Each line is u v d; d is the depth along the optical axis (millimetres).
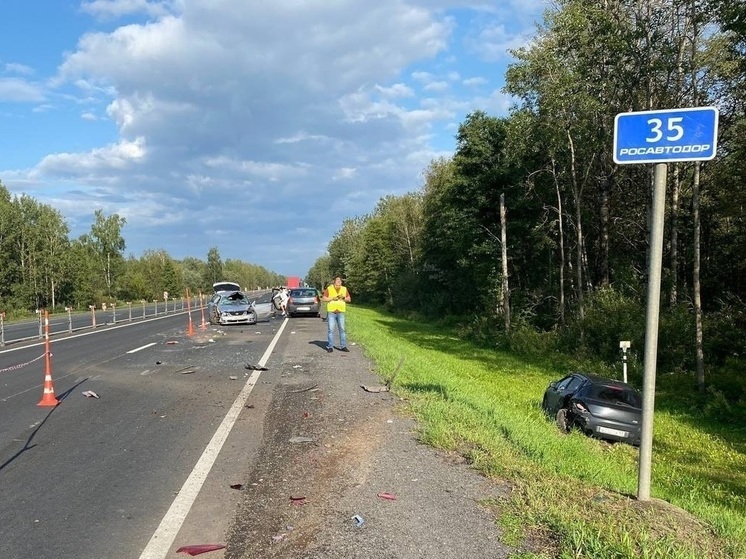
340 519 4480
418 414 8172
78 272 67875
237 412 8742
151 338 22047
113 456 6516
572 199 34781
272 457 6320
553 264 39250
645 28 23516
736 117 22719
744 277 27047
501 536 4086
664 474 10633
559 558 3707
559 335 30141
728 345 22234
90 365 14289
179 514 4762
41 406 9328
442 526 4281
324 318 33406
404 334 39906
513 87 26188
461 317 45594
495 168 37719
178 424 8031
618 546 3713
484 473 5500
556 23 24609
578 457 7906
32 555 4074
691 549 3803
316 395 9922
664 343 23094
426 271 53031
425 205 53000
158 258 111312
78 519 4715
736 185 23484
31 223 63312
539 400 17344
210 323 30375
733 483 10500
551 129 26688
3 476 5852
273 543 4148
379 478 5418
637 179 29625
